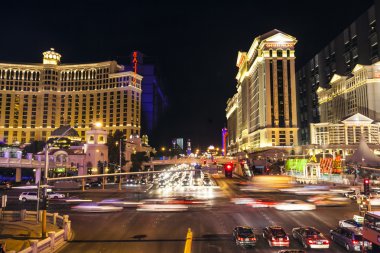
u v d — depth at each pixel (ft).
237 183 333.01
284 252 79.77
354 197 197.77
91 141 437.17
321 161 345.92
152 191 268.82
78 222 139.33
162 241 107.55
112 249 98.37
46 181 116.98
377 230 76.13
